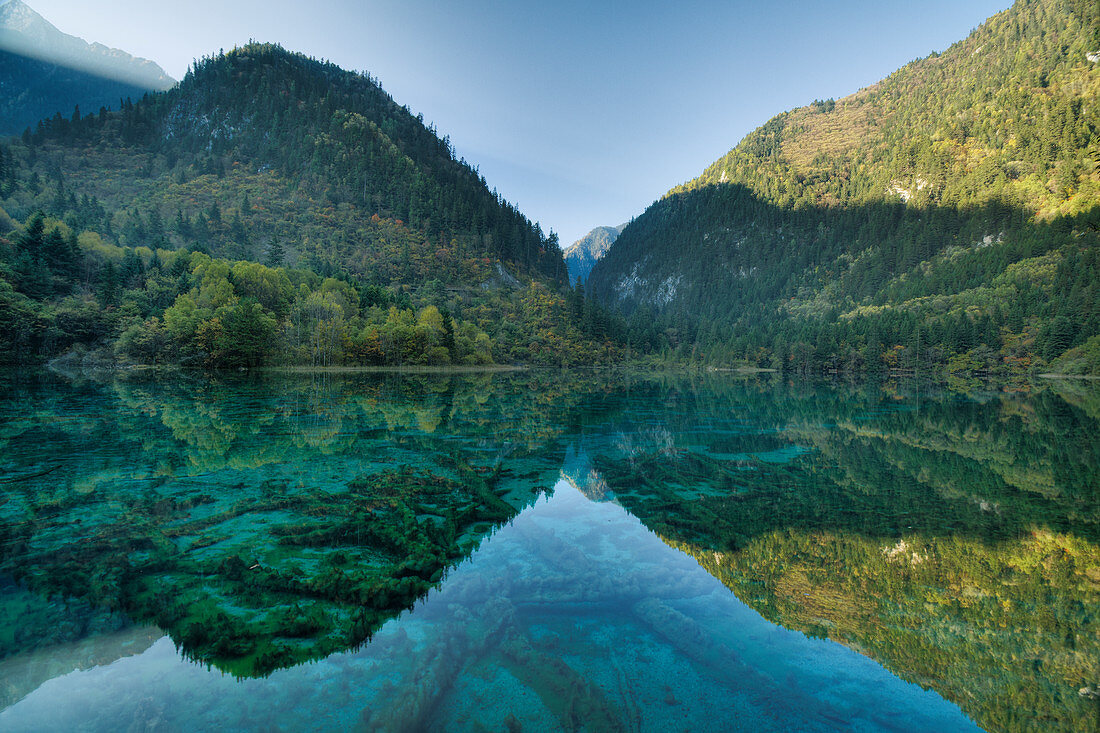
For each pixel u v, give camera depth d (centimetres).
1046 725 507
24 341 6112
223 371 6825
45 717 489
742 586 862
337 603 761
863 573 918
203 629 670
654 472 1767
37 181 16000
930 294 14150
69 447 1817
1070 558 973
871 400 4759
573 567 939
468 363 10356
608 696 559
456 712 522
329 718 502
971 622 730
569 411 3575
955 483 1600
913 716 527
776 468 1838
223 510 1174
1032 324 9106
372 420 2720
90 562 872
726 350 13762
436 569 916
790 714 530
